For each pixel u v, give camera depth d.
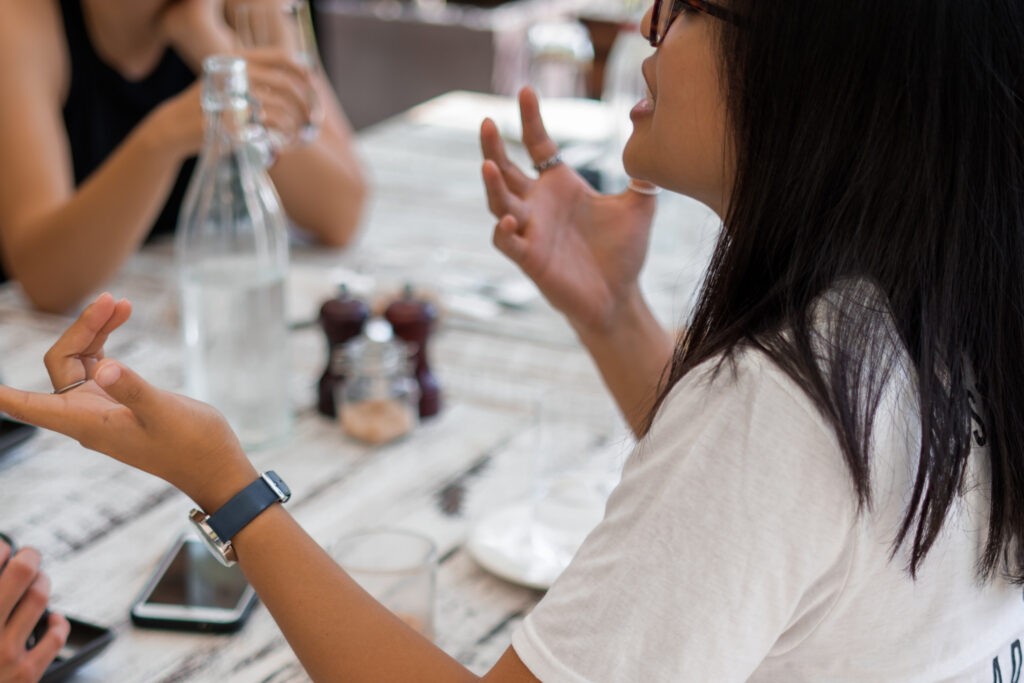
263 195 1.27
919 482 0.67
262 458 1.26
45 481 1.21
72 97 1.98
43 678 0.88
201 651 0.95
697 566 0.66
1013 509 0.73
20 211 1.71
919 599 0.71
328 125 1.91
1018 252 0.70
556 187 1.05
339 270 1.77
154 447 0.77
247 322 1.24
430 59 3.99
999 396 0.72
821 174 0.67
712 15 0.71
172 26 1.94
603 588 0.68
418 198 2.12
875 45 0.65
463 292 1.69
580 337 1.09
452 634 0.99
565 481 1.09
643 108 0.81
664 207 1.83
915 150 0.66
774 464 0.65
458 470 1.25
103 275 1.68
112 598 1.02
